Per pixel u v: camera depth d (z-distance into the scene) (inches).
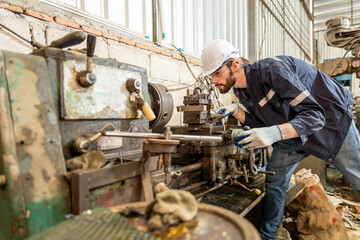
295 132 47.2
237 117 72.6
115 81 34.8
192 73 100.7
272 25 189.6
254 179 70.7
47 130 25.2
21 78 24.5
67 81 28.9
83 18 61.0
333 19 115.6
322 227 60.4
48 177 24.0
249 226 18.5
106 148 34.0
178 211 19.4
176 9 95.3
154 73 82.1
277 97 56.1
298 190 67.0
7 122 22.8
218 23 123.3
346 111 58.8
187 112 55.7
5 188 22.7
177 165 57.0
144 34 79.9
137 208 22.2
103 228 17.8
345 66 115.0
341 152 59.6
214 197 57.2
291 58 59.8
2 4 45.8
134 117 37.8
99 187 26.4
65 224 18.3
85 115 30.6
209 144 48.6
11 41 47.6
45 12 53.1
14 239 22.1
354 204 79.4
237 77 59.6
